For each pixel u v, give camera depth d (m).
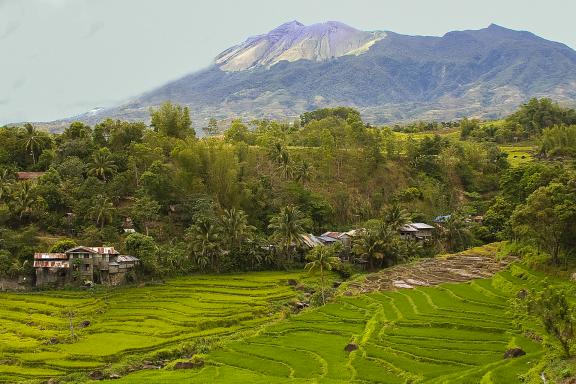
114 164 171.12
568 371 55.75
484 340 80.06
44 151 177.62
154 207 151.88
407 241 167.12
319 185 199.50
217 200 170.50
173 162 177.25
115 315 106.75
